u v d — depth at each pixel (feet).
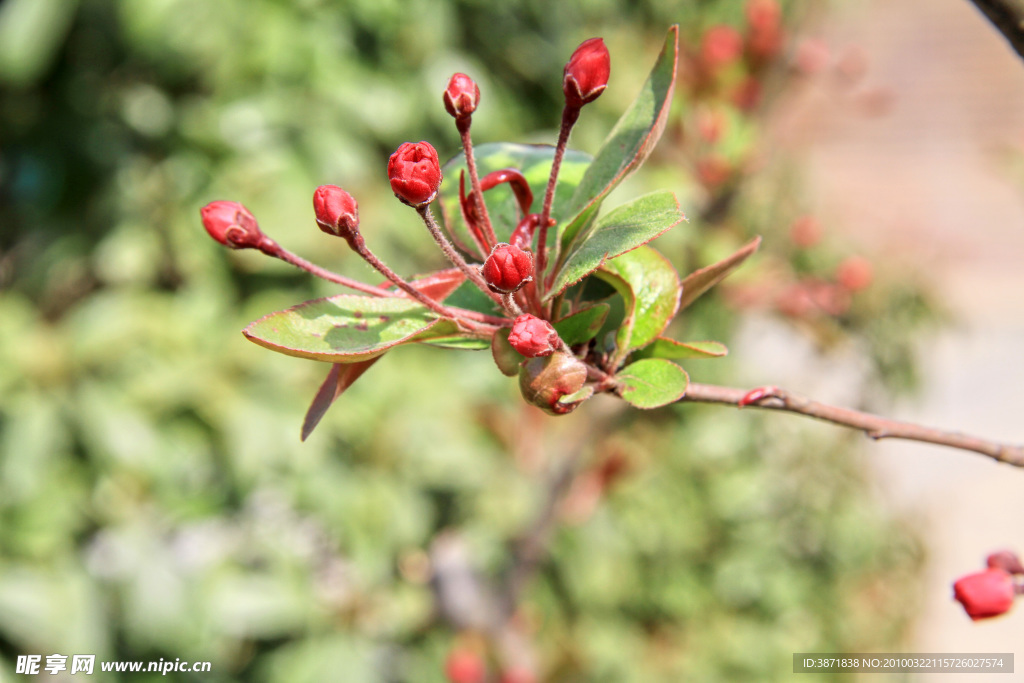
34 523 2.29
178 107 2.60
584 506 2.83
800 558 3.50
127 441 2.39
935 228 9.14
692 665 3.27
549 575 2.96
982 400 6.52
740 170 2.64
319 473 2.61
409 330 1.25
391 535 2.67
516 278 1.19
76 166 2.61
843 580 3.59
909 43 10.42
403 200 1.20
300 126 2.64
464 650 2.51
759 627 3.40
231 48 2.49
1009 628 4.39
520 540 2.52
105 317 2.45
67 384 2.41
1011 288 8.63
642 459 3.15
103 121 2.58
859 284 2.72
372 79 2.77
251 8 2.51
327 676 2.52
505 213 1.32
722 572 3.39
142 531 2.40
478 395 3.03
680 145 2.69
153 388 2.44
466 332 1.25
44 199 2.62
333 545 2.86
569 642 2.96
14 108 2.59
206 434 2.51
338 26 2.70
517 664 2.51
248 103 2.59
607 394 1.27
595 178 1.27
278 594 2.53
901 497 4.49
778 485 3.45
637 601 3.30
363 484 2.68
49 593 2.27
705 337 2.72
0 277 2.76
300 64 2.61
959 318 3.47
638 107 1.27
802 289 2.76
